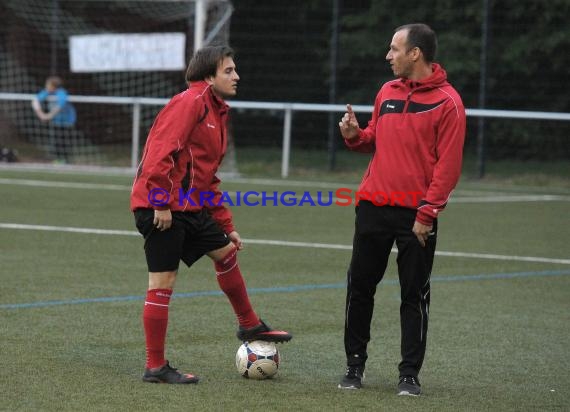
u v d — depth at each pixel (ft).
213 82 50.34
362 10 252.21
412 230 48.83
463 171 206.49
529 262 93.45
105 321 63.87
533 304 73.51
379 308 70.59
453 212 133.28
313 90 246.06
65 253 91.30
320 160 221.46
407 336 49.65
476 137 233.35
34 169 187.21
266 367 50.80
